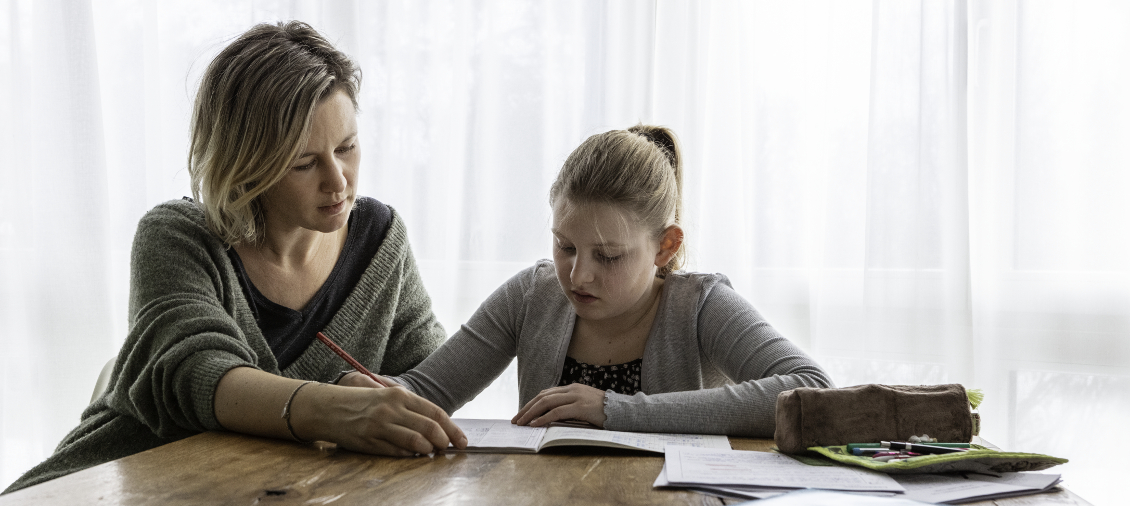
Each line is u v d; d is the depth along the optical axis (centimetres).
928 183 180
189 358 98
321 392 89
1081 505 69
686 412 97
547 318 125
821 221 187
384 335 134
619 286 109
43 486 71
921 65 179
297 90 107
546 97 199
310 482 73
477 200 199
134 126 209
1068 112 175
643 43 193
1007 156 178
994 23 179
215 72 113
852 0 185
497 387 199
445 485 72
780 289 190
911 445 81
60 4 200
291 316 123
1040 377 178
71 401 202
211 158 112
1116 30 172
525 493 70
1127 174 172
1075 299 176
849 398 84
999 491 71
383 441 83
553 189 116
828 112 185
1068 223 176
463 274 200
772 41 190
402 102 206
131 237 209
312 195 112
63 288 201
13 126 201
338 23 201
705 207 192
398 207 206
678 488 72
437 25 204
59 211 201
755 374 109
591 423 97
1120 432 175
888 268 182
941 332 180
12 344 204
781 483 71
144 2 208
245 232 117
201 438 91
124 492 69
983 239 179
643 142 116
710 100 192
